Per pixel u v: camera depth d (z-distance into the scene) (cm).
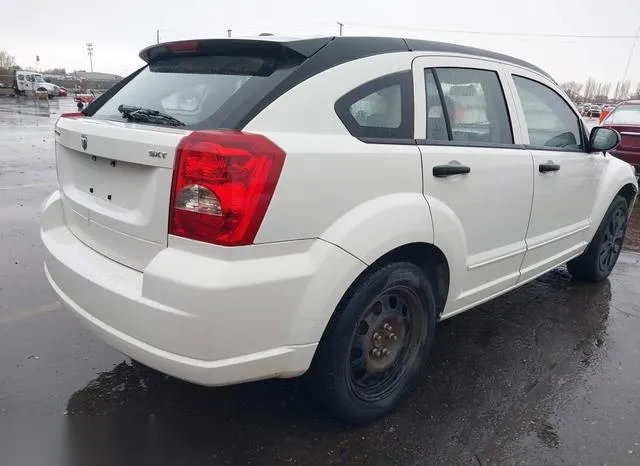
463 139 294
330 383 239
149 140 208
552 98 380
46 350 321
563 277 499
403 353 279
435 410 280
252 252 200
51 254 261
